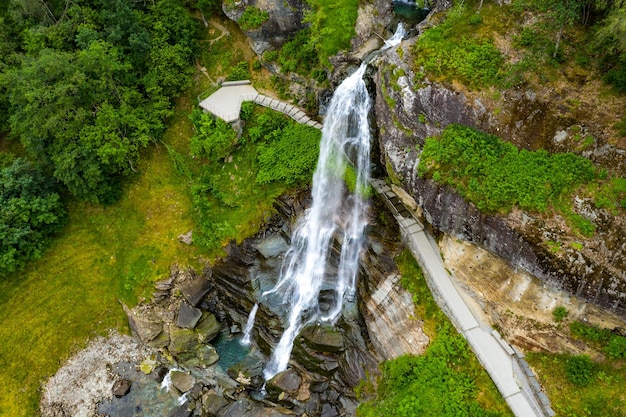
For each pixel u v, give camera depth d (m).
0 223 31.14
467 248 25.75
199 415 28.28
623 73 22.66
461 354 24.78
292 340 30.19
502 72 24.88
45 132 31.02
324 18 32.09
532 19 25.83
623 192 21.53
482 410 23.00
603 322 22.39
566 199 22.53
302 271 32.25
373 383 27.14
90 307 32.50
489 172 23.92
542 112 23.88
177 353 30.78
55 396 29.75
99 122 32.16
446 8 29.69
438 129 25.92
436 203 25.61
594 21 24.84
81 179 32.62
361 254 30.09
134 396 29.41
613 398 21.58
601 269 21.11
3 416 28.95
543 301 23.45
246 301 32.31
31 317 31.92
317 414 26.95
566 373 22.77
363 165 31.53
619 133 22.09
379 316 28.11
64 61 30.81
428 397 23.94
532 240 22.44
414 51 26.88
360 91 30.58
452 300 25.73
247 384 29.14
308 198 32.69
